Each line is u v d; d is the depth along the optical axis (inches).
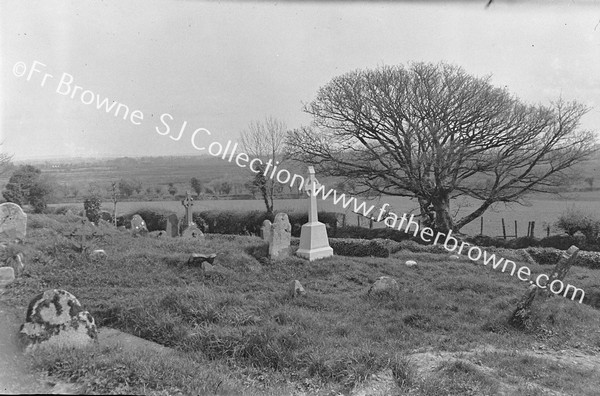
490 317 327.0
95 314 279.6
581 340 296.4
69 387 154.6
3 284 327.3
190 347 235.8
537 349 276.8
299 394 192.1
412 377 207.0
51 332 197.3
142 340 248.7
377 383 201.5
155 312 275.0
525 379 222.8
